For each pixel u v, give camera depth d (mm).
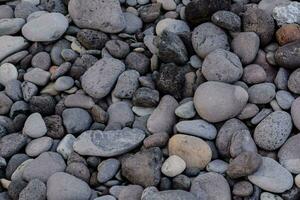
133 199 1030
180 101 1174
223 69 1138
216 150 1103
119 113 1164
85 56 1231
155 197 993
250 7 1267
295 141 1072
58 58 1253
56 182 1046
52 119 1157
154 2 1334
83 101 1174
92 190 1064
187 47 1229
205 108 1104
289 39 1188
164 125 1132
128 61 1231
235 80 1148
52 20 1258
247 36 1188
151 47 1237
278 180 1028
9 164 1109
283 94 1131
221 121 1121
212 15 1217
